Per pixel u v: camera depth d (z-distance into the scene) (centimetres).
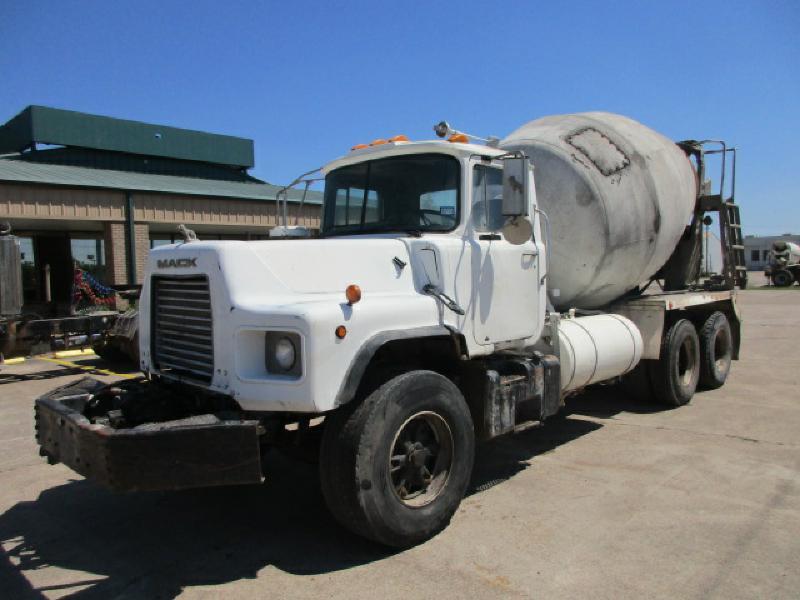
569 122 743
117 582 371
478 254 484
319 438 454
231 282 384
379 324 397
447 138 506
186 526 452
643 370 784
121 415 386
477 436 482
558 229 691
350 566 385
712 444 625
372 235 515
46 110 2291
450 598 344
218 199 2078
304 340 357
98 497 511
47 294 2197
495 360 522
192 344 421
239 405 384
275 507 486
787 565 375
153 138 2538
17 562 399
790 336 1503
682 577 362
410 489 427
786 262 4191
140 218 1903
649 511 458
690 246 934
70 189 1761
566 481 524
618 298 805
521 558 389
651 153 778
